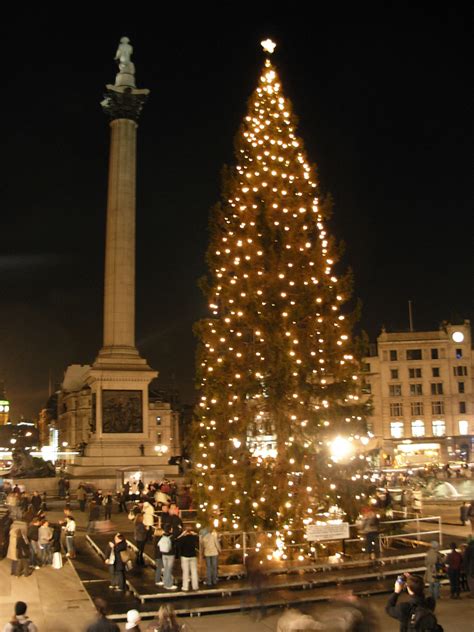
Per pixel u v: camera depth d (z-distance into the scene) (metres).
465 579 20.73
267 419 23.69
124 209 62.84
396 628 15.70
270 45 27.30
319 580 20.12
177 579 21.08
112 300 61.19
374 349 108.25
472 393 104.81
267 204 24.72
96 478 53.62
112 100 64.19
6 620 18.08
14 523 36.34
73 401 153.88
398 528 25.41
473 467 81.06
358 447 23.53
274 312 23.59
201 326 24.59
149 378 58.97
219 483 22.75
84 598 20.50
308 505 22.80
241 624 16.94
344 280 24.30
